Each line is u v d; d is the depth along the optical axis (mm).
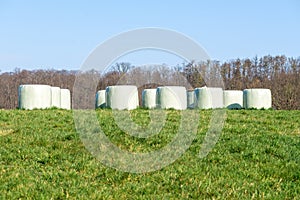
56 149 12289
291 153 12258
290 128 16516
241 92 28797
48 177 9789
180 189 9273
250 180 9969
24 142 12883
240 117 19094
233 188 9336
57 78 51625
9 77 52625
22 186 9039
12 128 14898
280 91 44969
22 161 11062
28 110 20406
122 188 9266
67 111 19688
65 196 8641
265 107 27797
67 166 10695
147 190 9133
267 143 13242
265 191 9273
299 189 9523
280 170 10680
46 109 21531
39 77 52812
